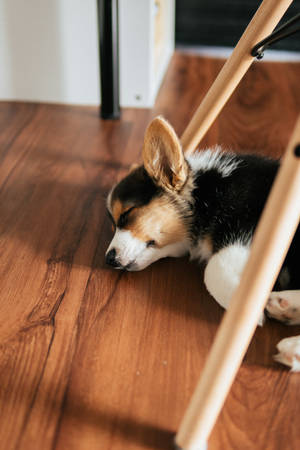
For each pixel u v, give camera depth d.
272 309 1.10
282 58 2.83
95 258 1.34
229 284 1.12
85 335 1.09
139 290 1.23
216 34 3.11
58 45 2.11
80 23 2.05
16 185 1.65
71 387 0.97
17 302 1.18
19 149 1.88
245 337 0.77
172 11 2.84
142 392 0.96
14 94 2.26
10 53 2.15
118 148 1.89
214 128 2.01
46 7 2.03
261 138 1.95
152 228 1.27
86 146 1.91
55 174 1.72
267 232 0.72
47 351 1.04
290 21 1.05
